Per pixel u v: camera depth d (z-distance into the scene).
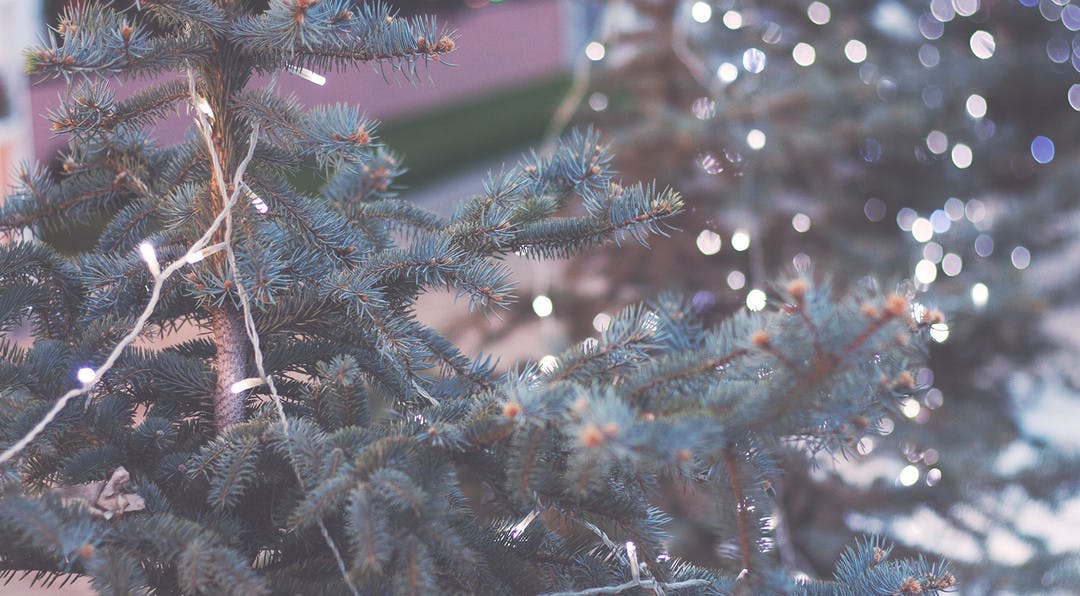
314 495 1.27
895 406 1.26
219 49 1.39
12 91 4.27
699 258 2.87
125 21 1.34
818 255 3.18
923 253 3.49
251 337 1.36
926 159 3.93
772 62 3.62
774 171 3.03
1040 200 3.79
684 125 2.88
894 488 2.57
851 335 1.19
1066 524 2.92
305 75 1.40
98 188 1.49
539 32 14.25
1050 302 3.39
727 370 1.30
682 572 1.40
